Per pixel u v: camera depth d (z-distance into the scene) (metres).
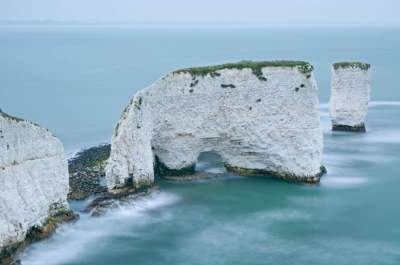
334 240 43.66
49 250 40.38
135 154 50.34
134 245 42.31
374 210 49.44
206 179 55.78
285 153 54.69
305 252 41.62
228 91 54.06
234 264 39.72
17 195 37.97
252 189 53.62
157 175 56.03
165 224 45.97
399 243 43.09
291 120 53.69
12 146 37.72
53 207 42.94
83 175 56.47
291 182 55.16
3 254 36.41
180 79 53.28
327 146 70.19
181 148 55.16
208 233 44.72
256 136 54.84
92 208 46.94
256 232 45.03
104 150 69.44
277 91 53.53
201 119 54.50
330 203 50.81
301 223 46.78
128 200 48.72
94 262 39.34
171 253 41.22
